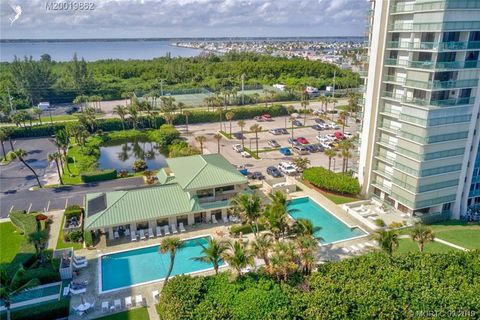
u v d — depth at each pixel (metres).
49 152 85.56
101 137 96.31
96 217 47.47
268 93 137.00
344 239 48.25
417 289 33.78
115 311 35.66
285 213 40.53
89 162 75.88
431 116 47.22
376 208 55.53
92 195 54.12
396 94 52.34
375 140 56.28
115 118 107.00
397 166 52.72
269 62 189.12
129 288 39.22
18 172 73.12
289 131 100.00
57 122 105.25
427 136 47.91
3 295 31.41
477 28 45.28
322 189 63.28
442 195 52.03
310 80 165.50
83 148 85.31
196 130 102.81
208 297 33.78
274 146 87.06
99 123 102.44
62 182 67.25
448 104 47.84
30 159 80.94
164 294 34.41
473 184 53.66
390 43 51.69
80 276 41.09
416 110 48.41
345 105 129.50
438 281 35.38
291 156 81.00
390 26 51.06
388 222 51.56
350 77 163.25
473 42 46.00
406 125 50.16
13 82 140.00
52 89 141.88
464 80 47.41
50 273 39.97
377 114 55.03
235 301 33.03
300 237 37.78
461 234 48.88
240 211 44.09
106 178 69.00
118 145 96.62
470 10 44.22
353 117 107.50
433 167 49.94
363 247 46.03
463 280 35.31
